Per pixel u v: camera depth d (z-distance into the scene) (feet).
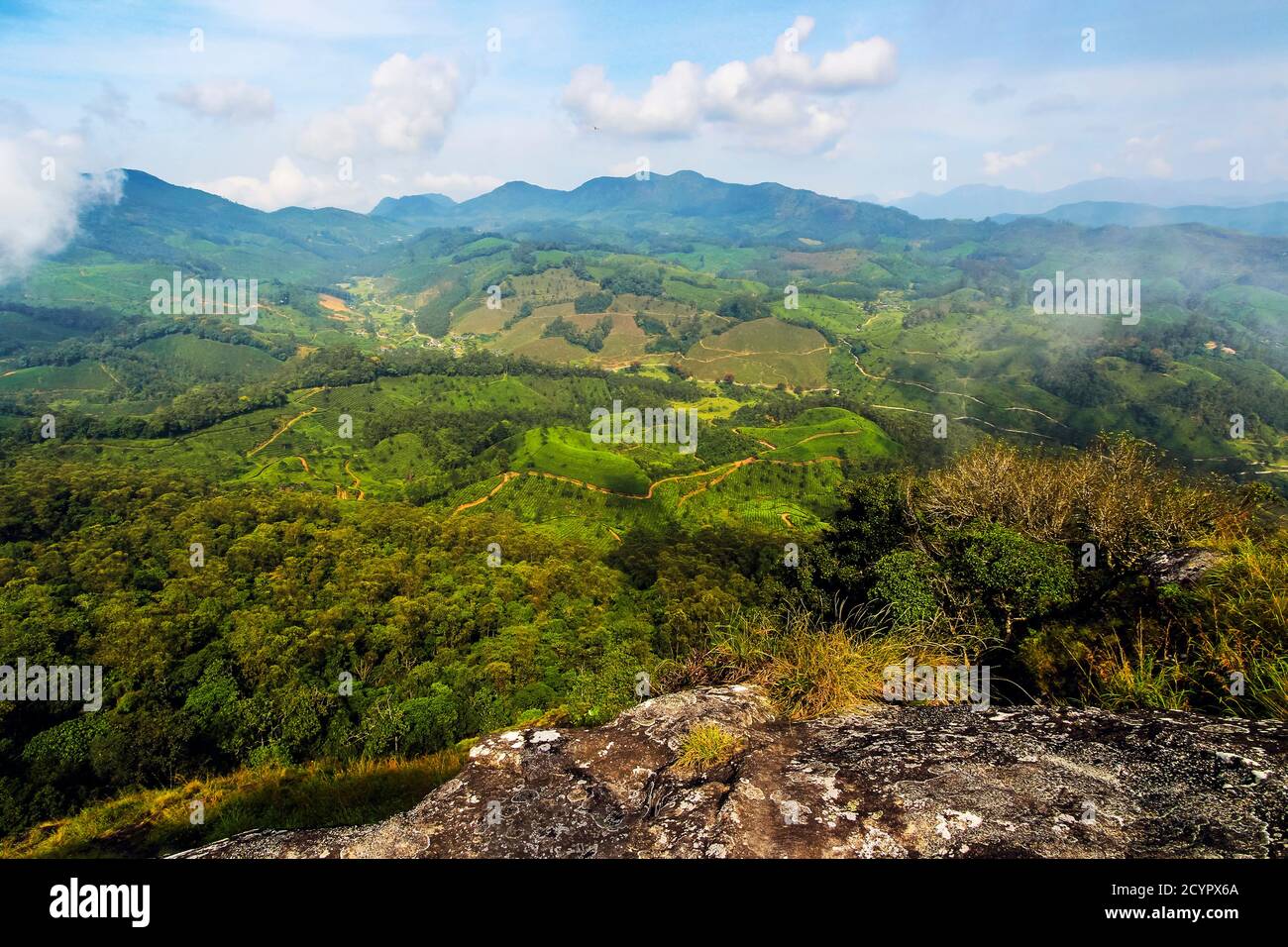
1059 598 18.76
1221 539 22.75
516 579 142.41
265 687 90.63
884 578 21.67
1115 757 8.19
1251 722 8.63
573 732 10.89
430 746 72.33
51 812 69.72
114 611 116.98
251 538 160.66
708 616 98.78
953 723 9.81
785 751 9.76
